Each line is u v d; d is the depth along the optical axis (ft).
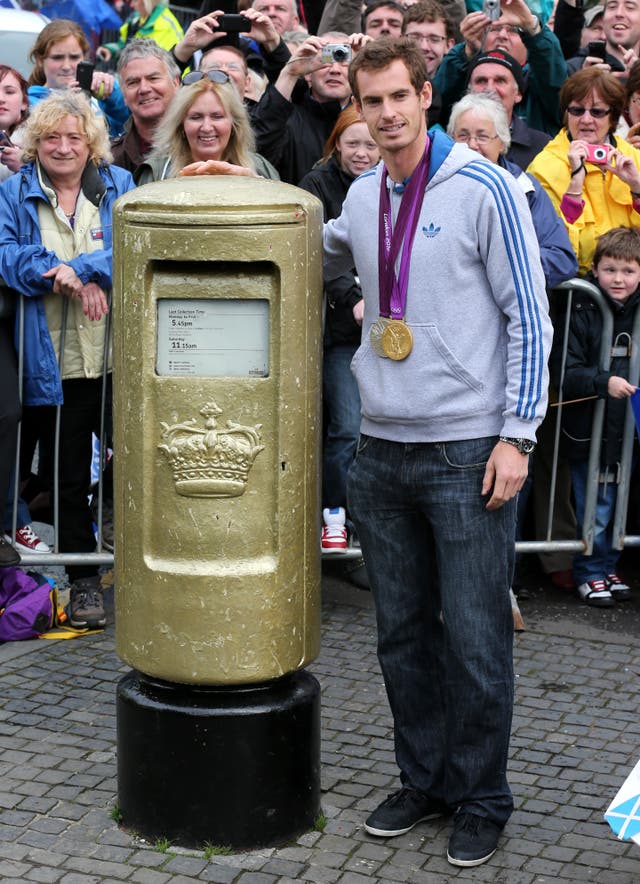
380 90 9.71
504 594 10.53
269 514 10.42
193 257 9.94
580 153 16.56
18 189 15.55
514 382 9.96
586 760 12.62
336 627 15.98
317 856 10.81
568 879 10.54
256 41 20.77
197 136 15.90
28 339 15.53
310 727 11.05
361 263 10.45
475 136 15.58
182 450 10.19
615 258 16.06
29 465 17.10
